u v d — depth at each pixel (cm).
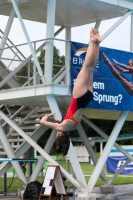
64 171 2173
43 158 2475
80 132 2633
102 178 2798
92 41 1198
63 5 2464
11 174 4438
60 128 1271
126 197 2502
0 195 2600
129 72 2345
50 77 2123
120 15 2627
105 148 2283
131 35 2470
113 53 2298
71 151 2103
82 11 2575
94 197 2092
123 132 8056
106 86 2248
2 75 2633
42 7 2503
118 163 4456
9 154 2439
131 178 4112
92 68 1222
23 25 2200
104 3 2388
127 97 2328
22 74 2534
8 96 2330
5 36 2455
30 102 2469
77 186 2123
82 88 1223
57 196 2231
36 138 2592
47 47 2147
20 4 2395
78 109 1243
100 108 2212
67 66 2158
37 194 2336
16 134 2712
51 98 2142
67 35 2927
